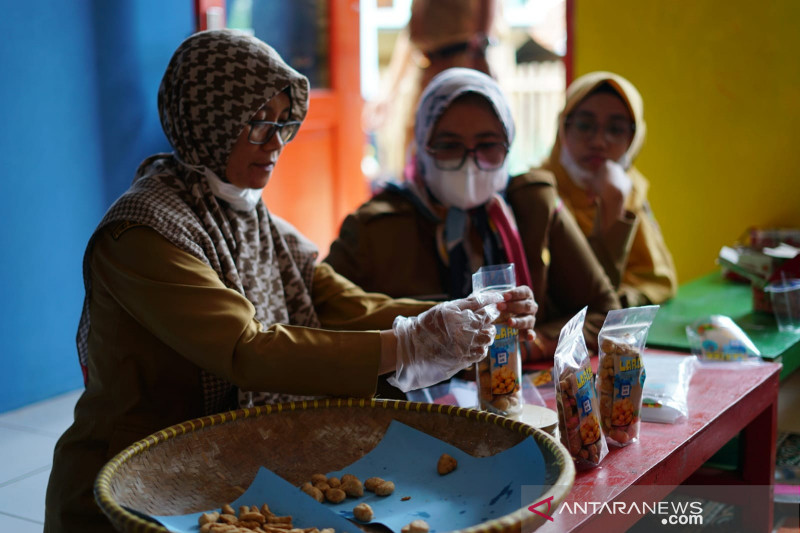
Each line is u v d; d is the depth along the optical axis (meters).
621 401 1.36
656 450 1.35
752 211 3.45
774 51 3.32
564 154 2.80
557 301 2.14
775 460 2.01
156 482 1.07
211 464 1.14
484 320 1.25
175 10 3.80
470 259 2.02
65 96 3.37
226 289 1.29
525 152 6.47
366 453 1.22
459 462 1.15
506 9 6.33
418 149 2.04
